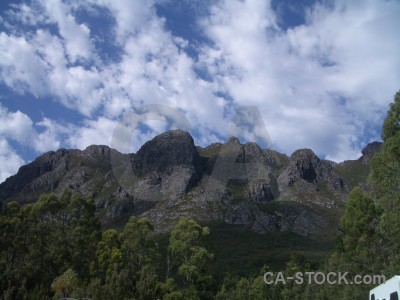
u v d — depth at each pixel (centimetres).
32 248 4297
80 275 4406
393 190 3023
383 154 3075
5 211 4753
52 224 4728
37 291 2942
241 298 5225
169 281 4553
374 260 3284
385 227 3142
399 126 3089
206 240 5328
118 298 2725
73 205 5016
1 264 3091
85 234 4772
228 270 6419
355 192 3956
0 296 2681
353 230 3738
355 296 2948
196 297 4712
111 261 4297
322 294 3578
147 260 4612
